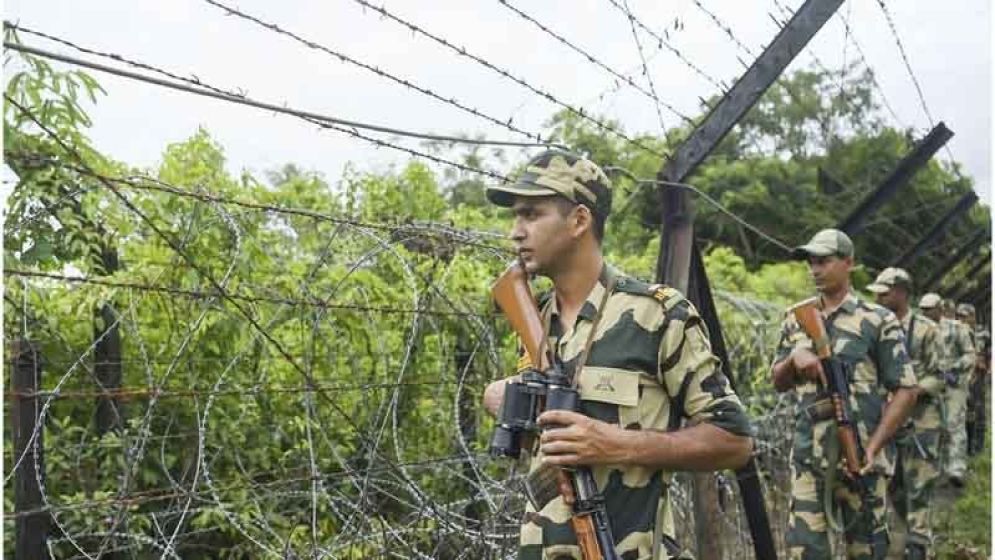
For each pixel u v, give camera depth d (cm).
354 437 427
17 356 265
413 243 428
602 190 234
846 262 460
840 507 449
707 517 381
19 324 342
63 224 327
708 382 229
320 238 457
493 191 233
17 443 263
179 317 389
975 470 972
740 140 1819
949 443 852
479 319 371
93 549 363
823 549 440
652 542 225
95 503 260
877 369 455
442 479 429
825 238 459
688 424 237
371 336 428
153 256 385
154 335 391
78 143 290
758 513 405
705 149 356
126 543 366
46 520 266
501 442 226
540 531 229
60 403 382
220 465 408
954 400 858
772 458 566
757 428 559
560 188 228
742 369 668
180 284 386
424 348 437
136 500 273
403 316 431
